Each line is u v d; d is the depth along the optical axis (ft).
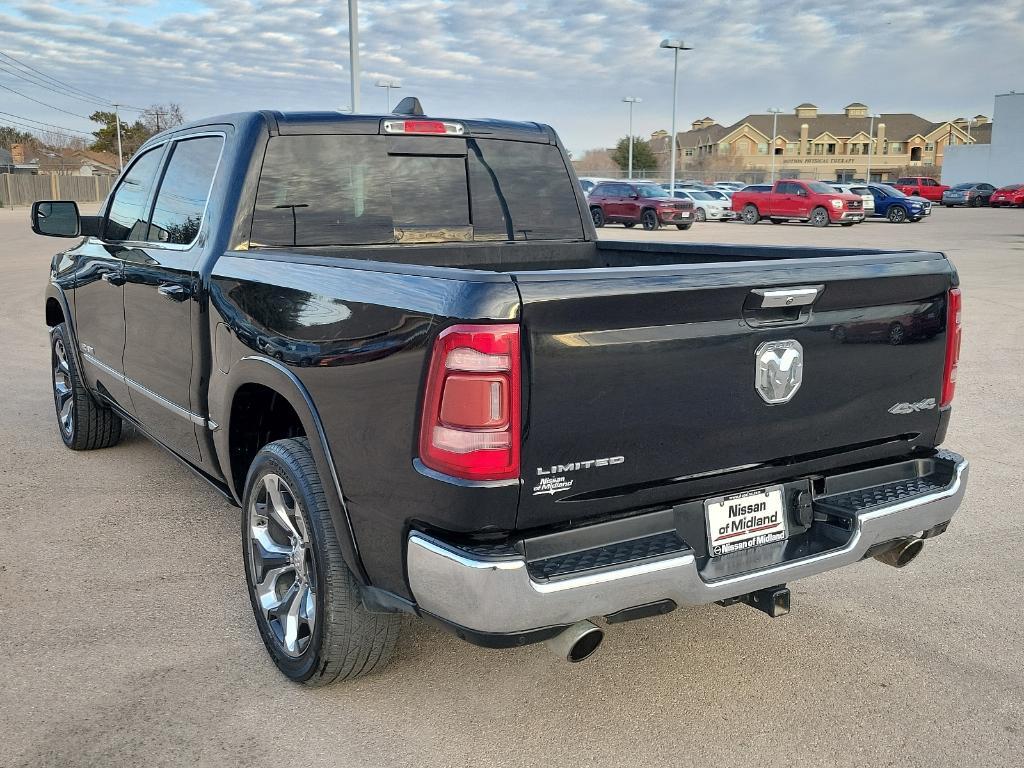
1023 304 42.96
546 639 8.31
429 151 13.99
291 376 10.04
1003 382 27.22
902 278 9.97
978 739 9.84
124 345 15.35
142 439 20.70
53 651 11.41
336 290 9.42
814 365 9.52
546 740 9.74
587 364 8.11
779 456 9.52
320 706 10.32
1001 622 12.54
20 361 29.25
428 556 8.19
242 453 12.17
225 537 15.11
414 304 8.30
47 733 9.69
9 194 171.32
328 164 13.12
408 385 8.29
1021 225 113.19
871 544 9.89
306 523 10.01
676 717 10.21
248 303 11.12
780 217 113.50
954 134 359.25
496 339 7.72
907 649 11.78
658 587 8.50
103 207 17.24
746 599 9.96
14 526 15.46
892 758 9.48
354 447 9.07
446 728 9.94
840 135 354.74
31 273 55.67
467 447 7.85
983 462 19.57
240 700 10.41
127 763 9.22
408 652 11.56
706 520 9.20
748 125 350.02
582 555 8.38
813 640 12.01
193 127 14.24
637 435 8.51
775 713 10.30
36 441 20.42
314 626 10.09
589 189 111.55
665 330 8.46
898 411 10.37
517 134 14.97
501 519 8.00
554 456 8.12
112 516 15.96
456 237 14.35
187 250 13.14
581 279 8.05
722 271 8.70
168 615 12.42
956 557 14.75
